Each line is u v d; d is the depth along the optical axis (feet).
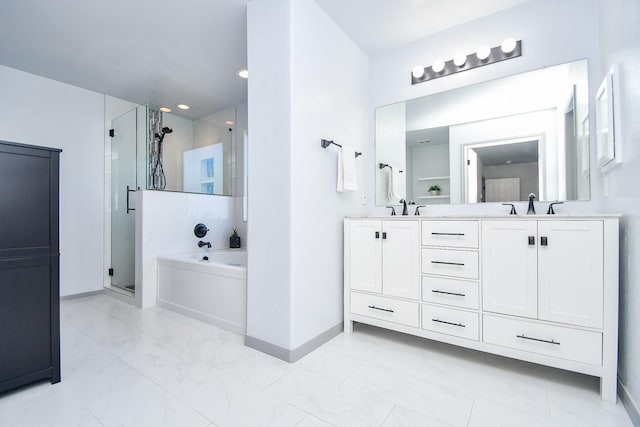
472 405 4.49
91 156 11.12
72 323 8.05
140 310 9.24
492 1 6.57
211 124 13.00
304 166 6.24
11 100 9.41
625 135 4.46
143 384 5.05
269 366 5.66
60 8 6.67
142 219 9.52
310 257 6.39
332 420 4.16
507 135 6.82
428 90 7.88
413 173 8.05
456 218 5.81
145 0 6.43
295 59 5.97
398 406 4.46
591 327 4.65
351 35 7.79
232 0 6.46
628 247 4.42
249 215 6.60
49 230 5.18
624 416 4.21
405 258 6.42
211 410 4.36
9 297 4.75
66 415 4.25
